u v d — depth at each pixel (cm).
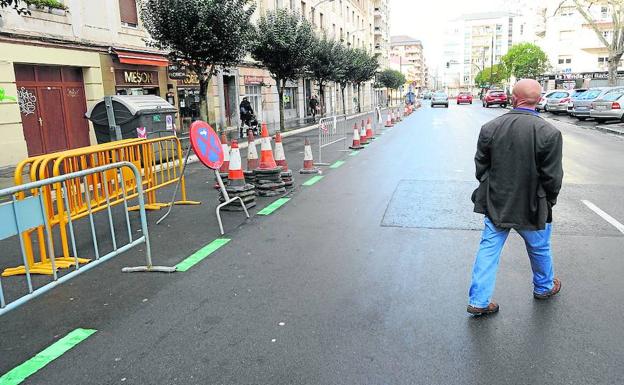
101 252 553
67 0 1543
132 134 1212
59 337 353
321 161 1266
